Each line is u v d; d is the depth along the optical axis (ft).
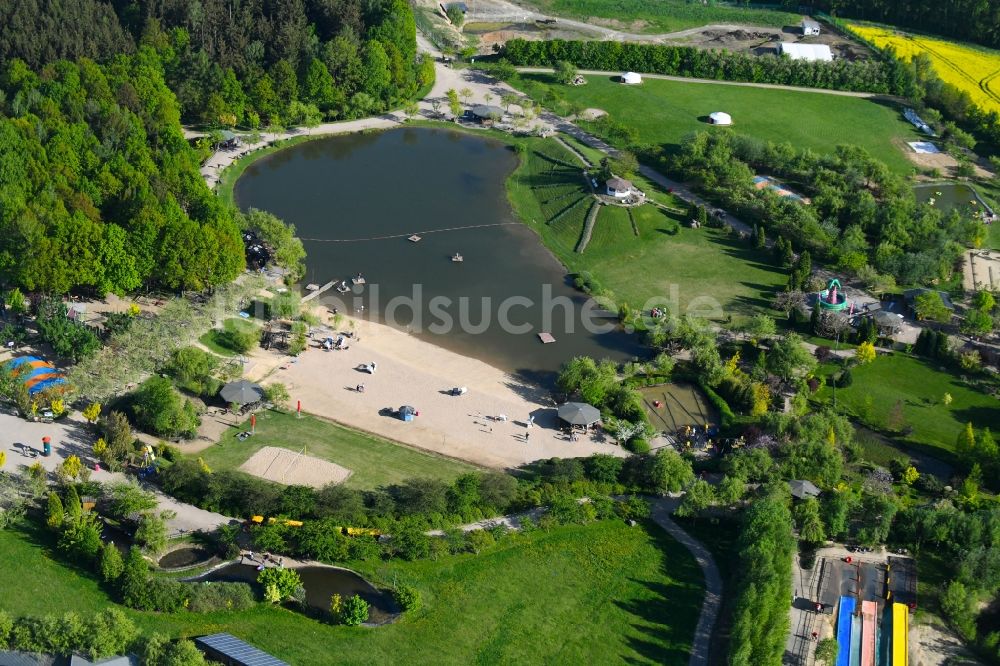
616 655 616.39
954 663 634.02
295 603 631.15
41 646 570.05
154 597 612.29
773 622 620.08
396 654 604.08
